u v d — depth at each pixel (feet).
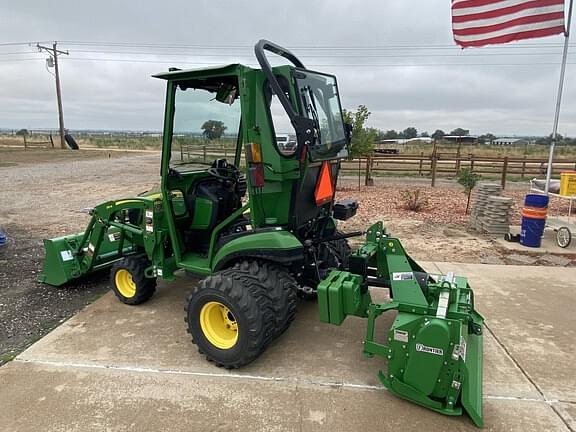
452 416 9.06
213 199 13.19
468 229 26.50
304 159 10.68
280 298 10.53
